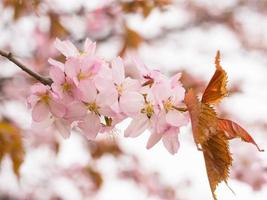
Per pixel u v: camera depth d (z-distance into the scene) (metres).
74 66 1.01
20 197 3.07
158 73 1.01
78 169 3.06
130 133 1.01
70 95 1.01
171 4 1.70
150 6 1.68
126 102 1.00
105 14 1.96
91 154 2.42
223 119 0.98
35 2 1.58
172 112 1.00
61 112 1.02
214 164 0.97
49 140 2.54
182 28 2.86
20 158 1.45
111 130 1.03
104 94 1.01
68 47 1.03
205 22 3.18
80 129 1.02
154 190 3.15
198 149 0.96
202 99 0.99
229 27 3.28
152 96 1.00
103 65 1.02
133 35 1.82
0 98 2.23
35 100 1.02
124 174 3.06
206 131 0.96
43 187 3.08
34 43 2.32
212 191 0.97
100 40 2.12
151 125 1.01
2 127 1.41
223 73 0.99
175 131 1.00
